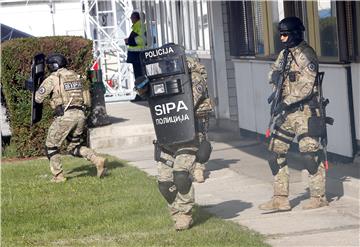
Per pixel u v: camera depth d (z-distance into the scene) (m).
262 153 18.83
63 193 15.52
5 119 23.16
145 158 19.81
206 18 23.31
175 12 27.73
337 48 15.33
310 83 12.18
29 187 16.30
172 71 11.30
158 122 11.38
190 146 11.31
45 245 11.51
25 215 13.66
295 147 17.73
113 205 13.92
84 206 14.12
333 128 15.67
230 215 12.73
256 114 20.06
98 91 22.84
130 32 31.44
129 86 32.91
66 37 21.62
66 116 16.47
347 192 13.32
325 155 12.65
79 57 21.72
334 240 10.80
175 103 11.26
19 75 21.27
